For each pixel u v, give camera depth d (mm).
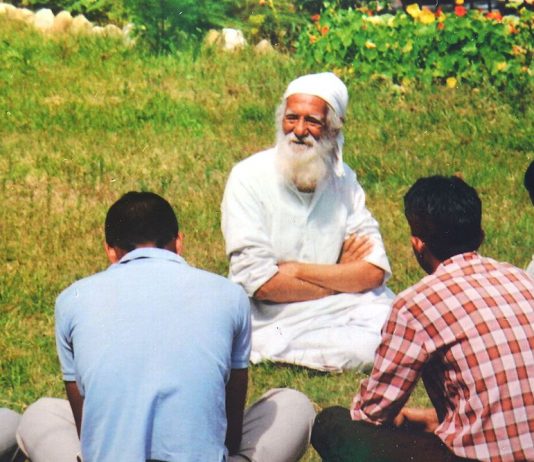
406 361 4691
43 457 5027
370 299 7480
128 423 4531
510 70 13812
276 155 7375
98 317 4695
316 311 7336
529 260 9133
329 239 7461
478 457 4609
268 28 15594
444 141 12141
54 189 10258
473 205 4898
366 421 4855
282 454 5148
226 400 4938
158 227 4941
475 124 12617
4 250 8906
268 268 7262
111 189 10328
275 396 5355
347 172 7609
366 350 7121
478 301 4676
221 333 4730
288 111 7262
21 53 14023
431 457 4949
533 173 5887
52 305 8016
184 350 4641
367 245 7523
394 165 11281
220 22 15281
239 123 12492
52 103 12594
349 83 13727
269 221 7363
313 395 6816
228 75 13859
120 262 4891
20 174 10516
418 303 4703
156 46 14586
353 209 7598
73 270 8648
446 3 17000
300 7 16250
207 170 10898
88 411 4590
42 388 6805
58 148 11266
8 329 7574
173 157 11266
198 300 4762
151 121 12336
